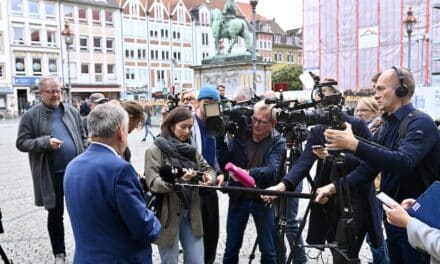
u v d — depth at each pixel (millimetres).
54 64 49969
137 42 56906
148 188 3324
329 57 26719
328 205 3422
